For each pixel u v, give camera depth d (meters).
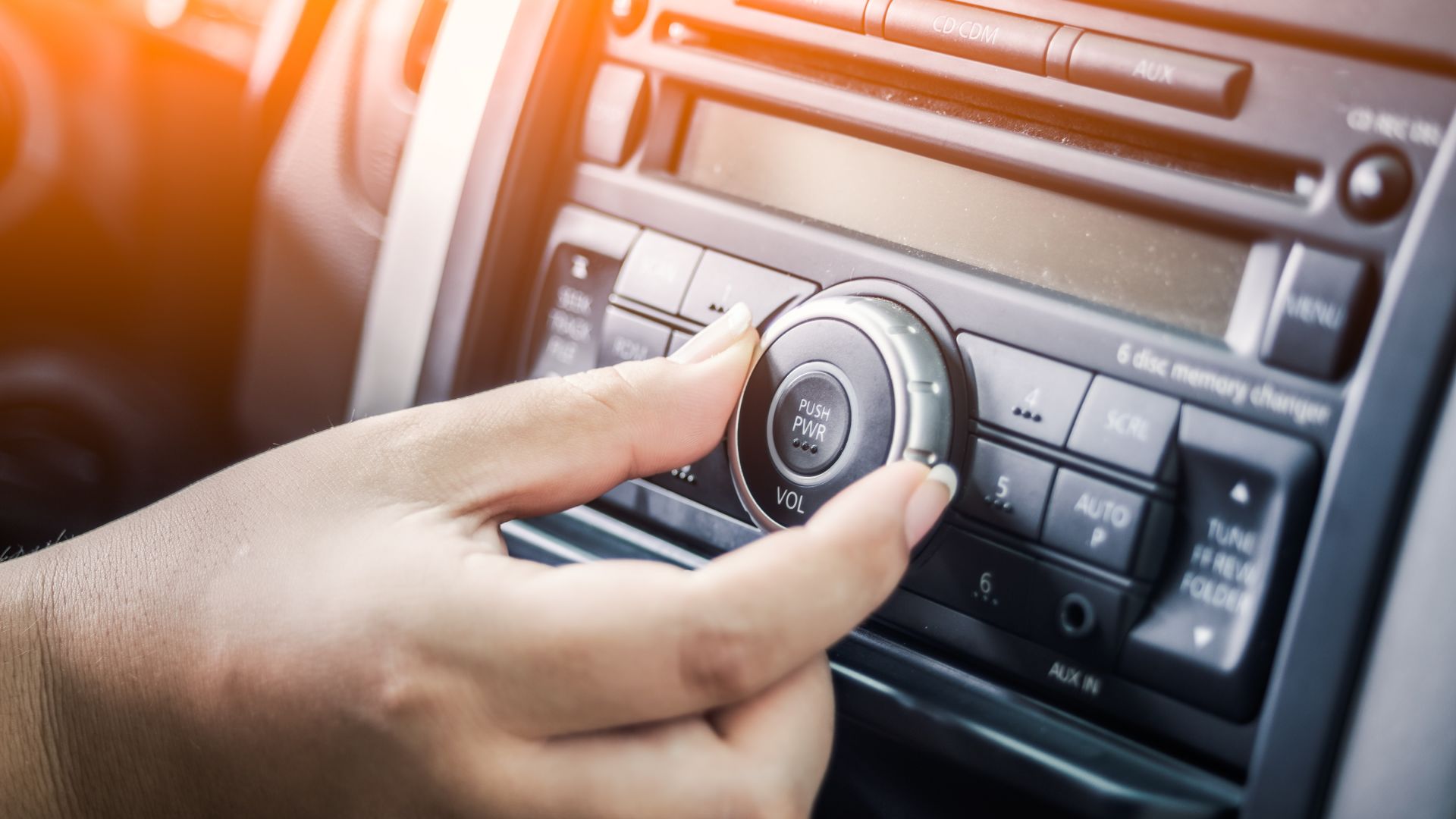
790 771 0.43
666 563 0.60
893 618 0.55
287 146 0.79
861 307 0.54
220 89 0.83
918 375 0.52
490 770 0.40
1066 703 0.52
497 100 0.66
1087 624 0.50
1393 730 0.44
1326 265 0.47
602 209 0.65
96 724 0.46
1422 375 0.44
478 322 0.67
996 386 0.53
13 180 0.87
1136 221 0.52
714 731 0.44
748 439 0.56
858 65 0.59
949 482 0.48
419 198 0.69
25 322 0.92
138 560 0.50
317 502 0.46
